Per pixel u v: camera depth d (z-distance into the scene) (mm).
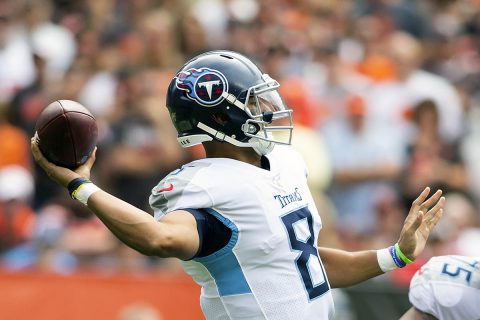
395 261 15797
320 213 32406
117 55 39344
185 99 14906
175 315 26844
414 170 36000
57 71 40656
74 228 30734
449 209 33469
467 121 41562
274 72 38188
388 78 41188
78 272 27172
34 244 30641
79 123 14258
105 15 43031
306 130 35438
